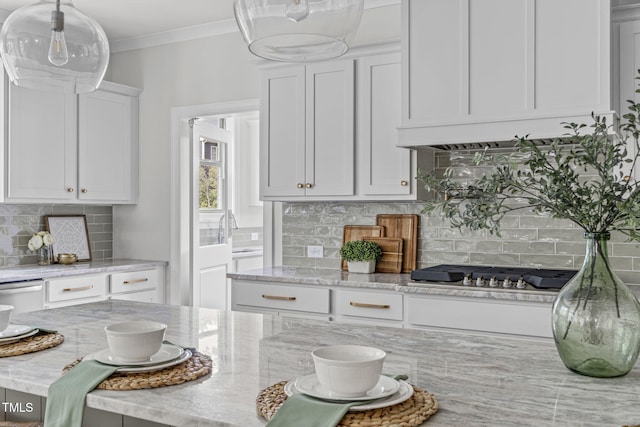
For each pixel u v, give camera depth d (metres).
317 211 4.23
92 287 4.27
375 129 3.63
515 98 3.11
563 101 3.01
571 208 1.38
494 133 3.14
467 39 3.23
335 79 3.75
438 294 3.15
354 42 4.09
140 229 5.04
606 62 2.91
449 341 1.79
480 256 3.70
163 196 4.93
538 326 2.89
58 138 4.33
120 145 4.87
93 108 4.62
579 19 2.98
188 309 2.34
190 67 4.80
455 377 1.39
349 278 3.57
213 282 5.37
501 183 1.45
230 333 1.88
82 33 1.83
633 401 1.21
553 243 3.49
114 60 5.16
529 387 1.31
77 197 4.48
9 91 3.98
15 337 1.72
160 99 4.94
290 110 3.91
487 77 3.18
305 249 4.27
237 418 1.12
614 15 3.05
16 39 1.76
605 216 1.41
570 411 1.15
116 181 4.84
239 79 4.59
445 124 3.26
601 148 1.38
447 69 3.28
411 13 3.38
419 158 3.55
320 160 3.80
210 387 1.31
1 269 4.15
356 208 4.08
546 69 3.05
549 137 3.02
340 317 3.48
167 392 1.28
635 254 3.27
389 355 1.61
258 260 6.31
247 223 6.71
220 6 4.29
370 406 1.12
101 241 5.10
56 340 1.73
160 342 1.45
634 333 1.35
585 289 1.38
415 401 1.18
